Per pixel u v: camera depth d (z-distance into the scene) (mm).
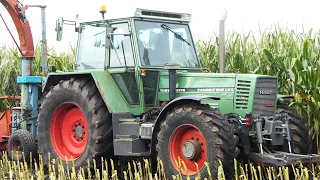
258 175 7297
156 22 7965
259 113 7191
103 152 7805
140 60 7660
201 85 7504
